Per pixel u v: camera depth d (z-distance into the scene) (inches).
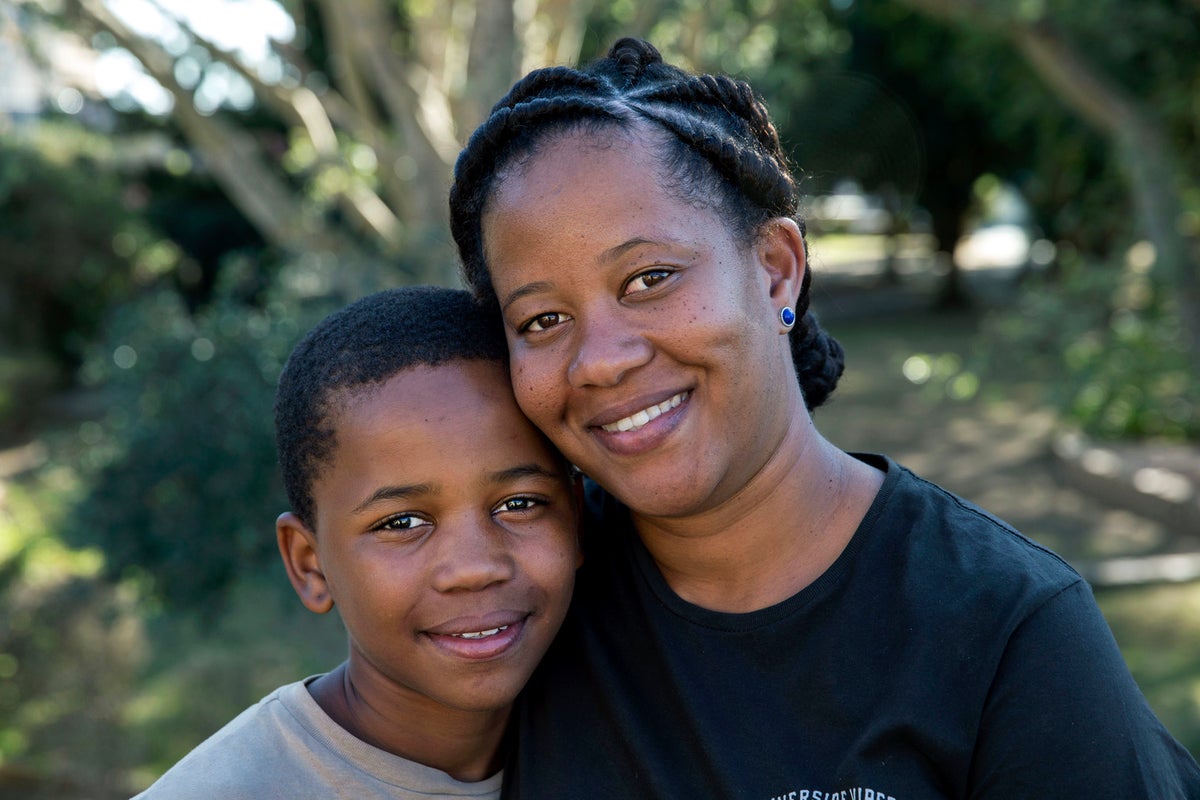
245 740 61.6
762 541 58.8
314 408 59.7
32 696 216.8
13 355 540.4
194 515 212.4
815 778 54.8
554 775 61.0
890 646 55.6
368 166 262.4
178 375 215.2
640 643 61.4
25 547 263.1
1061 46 300.5
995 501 350.3
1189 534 307.4
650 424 54.9
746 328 55.2
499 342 61.1
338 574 60.8
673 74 61.3
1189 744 187.6
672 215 53.8
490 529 58.8
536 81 58.3
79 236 538.0
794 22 267.9
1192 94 362.6
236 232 589.3
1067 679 52.4
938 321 737.0
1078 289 317.1
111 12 230.8
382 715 62.2
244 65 236.7
